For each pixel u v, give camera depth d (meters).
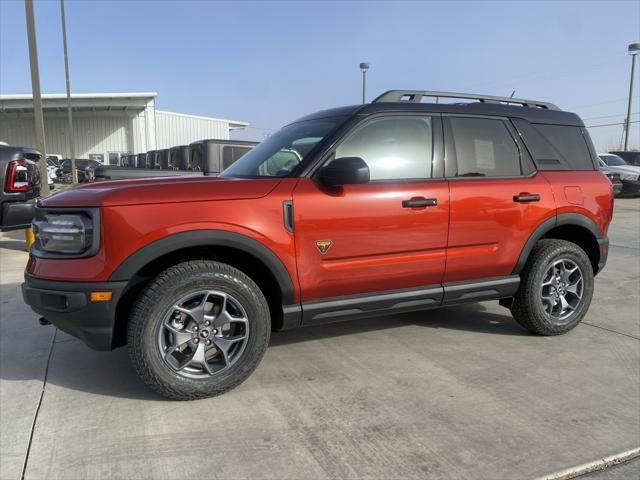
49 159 29.92
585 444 2.69
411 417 2.95
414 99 3.93
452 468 2.48
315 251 3.31
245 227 3.08
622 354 3.95
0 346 4.09
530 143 4.21
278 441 2.70
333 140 3.45
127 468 2.47
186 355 3.14
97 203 2.88
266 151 3.94
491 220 3.88
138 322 2.95
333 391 3.28
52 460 2.53
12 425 2.86
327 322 3.51
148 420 2.91
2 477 2.39
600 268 4.55
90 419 2.92
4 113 39.62
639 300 5.53
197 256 3.28
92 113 40.31
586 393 3.27
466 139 3.91
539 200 4.07
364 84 20.73
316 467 2.48
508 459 2.55
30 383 3.40
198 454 2.58
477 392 3.27
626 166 19.56
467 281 3.94
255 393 3.24
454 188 3.74
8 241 9.69
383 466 2.49
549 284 4.25
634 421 2.93
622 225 11.98
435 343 4.15
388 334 4.36
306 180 3.34
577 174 4.37
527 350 4.01
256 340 3.22
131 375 3.53
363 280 3.49
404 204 3.54
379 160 3.57
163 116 40.50
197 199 3.03
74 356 3.88
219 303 3.18
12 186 7.31
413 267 3.63
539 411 3.03
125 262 2.87
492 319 4.82
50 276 2.94
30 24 8.35
